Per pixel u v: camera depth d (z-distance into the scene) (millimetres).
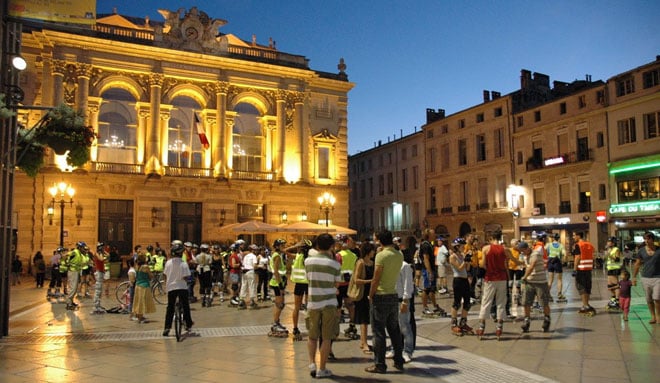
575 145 40844
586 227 39688
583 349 9547
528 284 11406
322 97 41156
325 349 7945
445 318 13672
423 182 57031
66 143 12195
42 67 32562
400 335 8328
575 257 13914
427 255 13875
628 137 37094
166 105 35312
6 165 11758
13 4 11633
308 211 39156
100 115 34312
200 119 36938
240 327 12914
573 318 13172
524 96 47688
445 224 53656
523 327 11398
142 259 14070
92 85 33656
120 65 34156
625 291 12766
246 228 28516
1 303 11469
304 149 39406
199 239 35969
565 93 47688
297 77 39406
